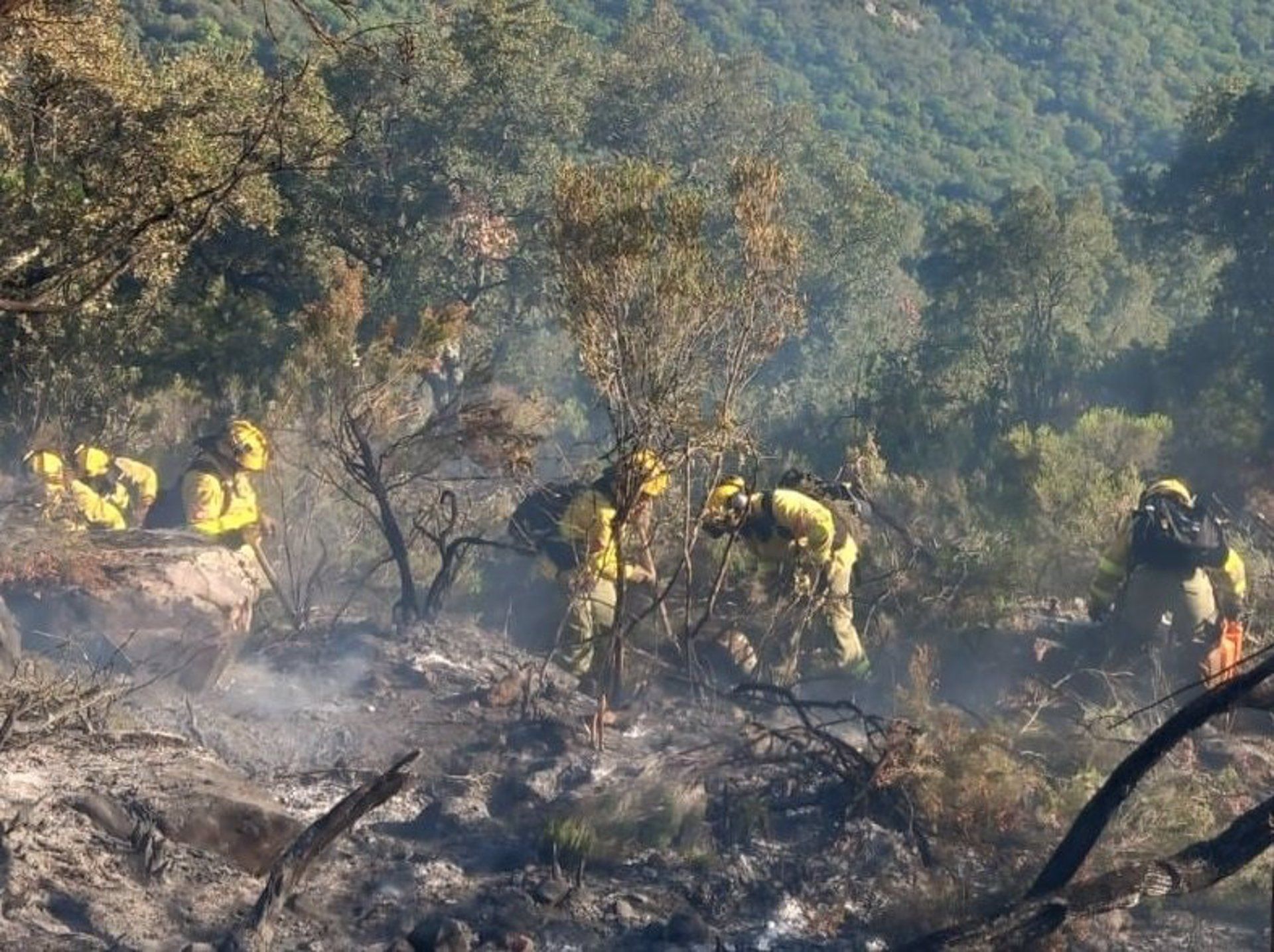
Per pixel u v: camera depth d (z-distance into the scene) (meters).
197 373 35.84
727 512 14.48
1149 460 25.59
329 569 17.98
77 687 11.52
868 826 11.07
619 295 12.96
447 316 17.92
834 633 14.91
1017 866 10.84
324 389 17.34
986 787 11.34
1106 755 12.61
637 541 14.87
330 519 18.38
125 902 9.11
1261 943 9.94
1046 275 63.78
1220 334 41.88
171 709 12.72
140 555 13.63
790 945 9.84
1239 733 13.77
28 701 10.73
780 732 11.82
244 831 9.97
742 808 11.16
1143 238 55.66
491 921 9.69
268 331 36.44
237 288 54.00
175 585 13.13
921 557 16.45
